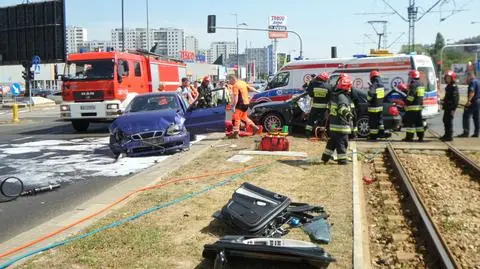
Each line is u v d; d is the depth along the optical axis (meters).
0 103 49.84
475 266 5.63
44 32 44.25
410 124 14.93
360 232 6.31
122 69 19.50
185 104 15.23
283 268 5.12
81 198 8.69
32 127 23.72
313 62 20.77
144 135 12.36
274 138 12.55
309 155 11.96
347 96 10.83
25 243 6.05
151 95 14.83
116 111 19.12
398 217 7.45
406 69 18.23
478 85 15.78
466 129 15.97
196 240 6.00
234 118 15.30
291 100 16.17
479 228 6.99
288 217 6.64
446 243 6.10
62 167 11.74
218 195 8.16
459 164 11.78
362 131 15.70
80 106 19.22
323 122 14.39
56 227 6.66
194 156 12.11
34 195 9.03
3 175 10.88
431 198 8.77
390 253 6.05
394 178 10.21
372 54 22.25
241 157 11.66
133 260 5.40
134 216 6.95
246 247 5.07
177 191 8.48
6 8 45.41
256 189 6.81
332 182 9.09
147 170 10.66
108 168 11.40
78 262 5.36
